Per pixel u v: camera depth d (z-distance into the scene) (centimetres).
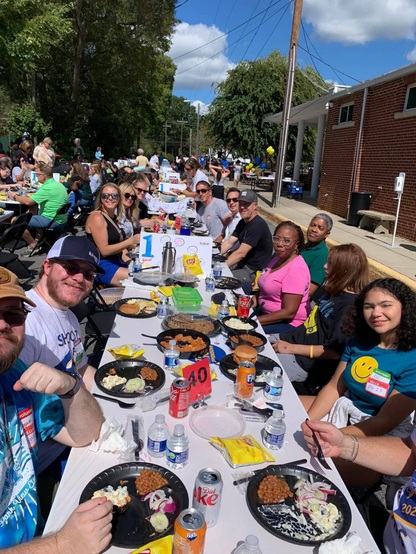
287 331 364
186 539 112
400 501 169
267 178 2419
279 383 209
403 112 979
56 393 149
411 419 228
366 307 222
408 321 213
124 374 220
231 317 308
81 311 308
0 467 130
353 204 1145
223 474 155
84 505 126
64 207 742
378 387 221
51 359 198
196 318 298
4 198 748
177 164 2788
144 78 2548
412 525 160
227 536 130
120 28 2252
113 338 264
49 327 199
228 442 167
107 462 158
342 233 1039
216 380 223
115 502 136
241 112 2755
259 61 2730
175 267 407
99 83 2502
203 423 184
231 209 643
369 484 219
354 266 306
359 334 238
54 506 138
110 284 455
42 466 186
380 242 941
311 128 2858
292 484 153
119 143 2886
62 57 2288
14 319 133
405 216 982
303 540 129
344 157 1307
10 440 141
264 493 146
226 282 405
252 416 193
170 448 156
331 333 311
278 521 136
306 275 364
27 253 735
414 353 216
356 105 1216
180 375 221
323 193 1491
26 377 142
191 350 244
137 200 601
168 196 1031
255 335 284
